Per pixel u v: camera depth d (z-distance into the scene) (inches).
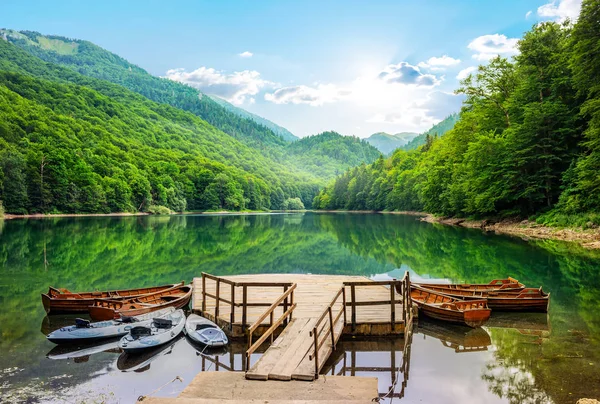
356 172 5226.4
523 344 372.5
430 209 2253.9
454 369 320.8
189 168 4943.4
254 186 5536.4
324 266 846.5
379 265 848.9
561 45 1347.2
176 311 451.2
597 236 1018.7
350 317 409.1
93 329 382.3
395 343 385.1
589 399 252.4
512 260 827.4
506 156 1450.5
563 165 1370.6
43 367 328.2
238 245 1221.1
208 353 361.1
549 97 1360.7
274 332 392.2
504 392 278.4
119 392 286.0
